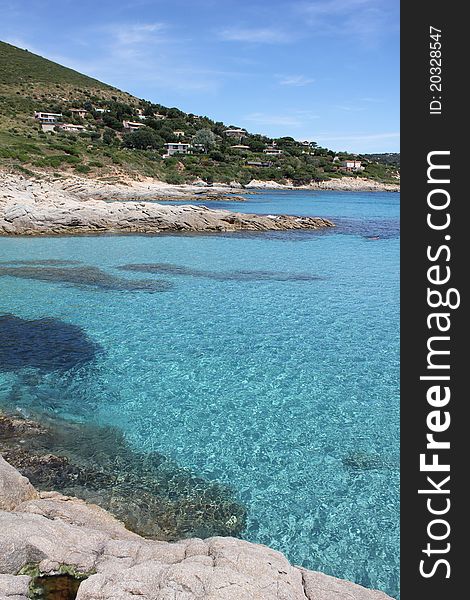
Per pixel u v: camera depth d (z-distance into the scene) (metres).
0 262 26.16
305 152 142.38
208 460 9.43
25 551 5.49
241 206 66.38
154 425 10.62
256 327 16.81
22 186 50.97
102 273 24.25
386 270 26.22
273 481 8.85
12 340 15.05
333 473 9.10
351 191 115.31
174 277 23.83
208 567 5.23
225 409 11.34
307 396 11.98
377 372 13.29
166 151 107.81
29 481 7.71
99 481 8.64
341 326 17.00
